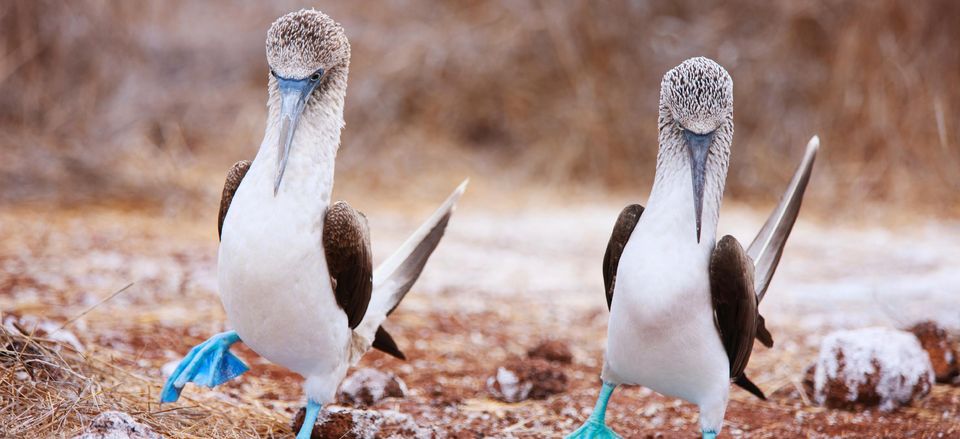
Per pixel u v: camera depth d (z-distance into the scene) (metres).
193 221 13.62
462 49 19.31
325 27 5.80
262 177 5.66
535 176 18.06
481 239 13.92
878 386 7.61
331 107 5.92
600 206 16.58
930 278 11.91
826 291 11.51
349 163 17.45
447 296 11.14
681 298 5.62
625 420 7.40
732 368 6.09
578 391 8.06
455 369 8.70
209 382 6.24
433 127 18.81
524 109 18.88
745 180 17.55
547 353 8.90
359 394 7.50
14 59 15.34
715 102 5.66
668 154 5.87
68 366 6.62
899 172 16.70
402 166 17.64
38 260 10.91
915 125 16.97
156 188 14.45
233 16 20.23
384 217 14.88
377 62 19.11
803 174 6.62
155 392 6.97
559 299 11.27
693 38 18.97
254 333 5.84
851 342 7.79
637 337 5.77
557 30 18.92
